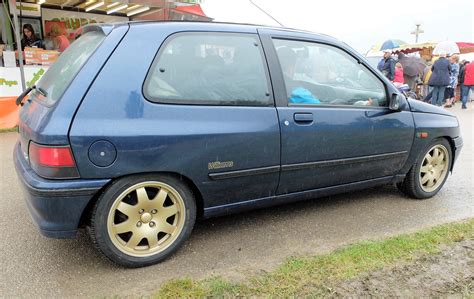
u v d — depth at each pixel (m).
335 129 3.36
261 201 3.26
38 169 2.53
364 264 2.76
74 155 2.46
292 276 2.63
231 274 2.70
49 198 2.49
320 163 3.36
